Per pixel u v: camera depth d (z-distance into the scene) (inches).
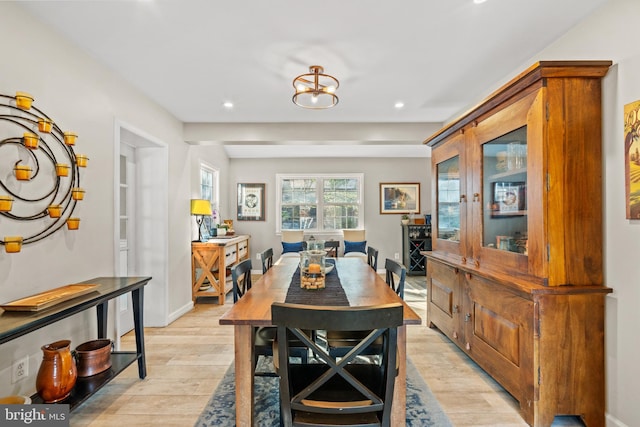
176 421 71.5
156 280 133.9
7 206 62.2
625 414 62.5
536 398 66.8
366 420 49.2
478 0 66.3
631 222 60.6
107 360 78.0
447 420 71.2
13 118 66.9
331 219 253.9
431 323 126.4
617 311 63.8
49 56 75.7
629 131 60.7
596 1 66.3
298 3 67.2
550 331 66.4
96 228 91.4
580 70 65.0
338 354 70.5
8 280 65.5
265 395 81.7
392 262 90.5
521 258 73.0
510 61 93.4
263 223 250.7
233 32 78.0
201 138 152.6
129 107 108.1
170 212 139.1
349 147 233.8
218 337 121.6
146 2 66.9
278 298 70.3
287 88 112.3
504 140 80.8
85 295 71.1
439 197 120.5
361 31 77.7
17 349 68.4
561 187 66.2
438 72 100.0
